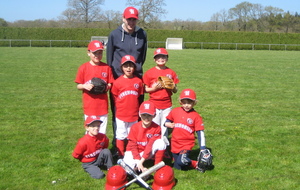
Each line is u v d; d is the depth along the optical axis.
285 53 32.53
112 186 4.02
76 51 29.30
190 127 4.79
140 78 5.53
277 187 4.14
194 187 4.12
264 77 14.15
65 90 10.65
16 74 13.80
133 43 5.37
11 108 8.22
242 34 42.94
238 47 42.59
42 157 5.10
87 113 5.05
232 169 4.70
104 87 4.88
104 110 5.08
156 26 50.72
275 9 61.59
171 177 4.08
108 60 5.49
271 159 5.06
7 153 5.23
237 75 14.73
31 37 39.88
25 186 4.12
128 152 4.67
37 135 6.20
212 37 43.03
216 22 63.38
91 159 4.57
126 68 4.98
